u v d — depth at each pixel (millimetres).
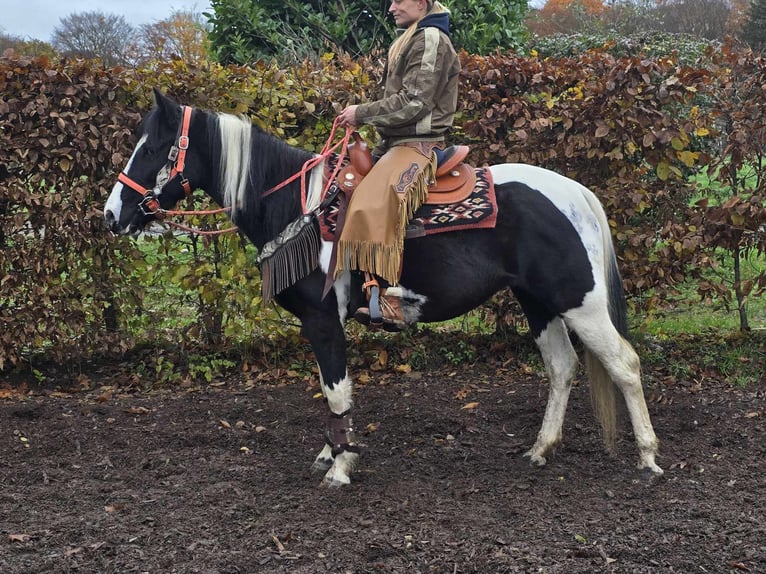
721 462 4129
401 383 5742
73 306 5742
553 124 5770
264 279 3889
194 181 3912
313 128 5957
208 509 3594
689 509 3508
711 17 21188
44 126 5492
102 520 3465
